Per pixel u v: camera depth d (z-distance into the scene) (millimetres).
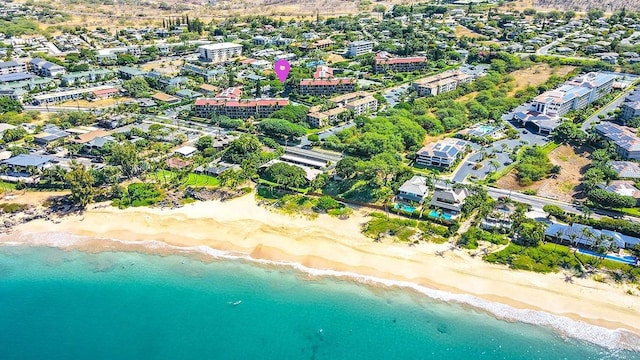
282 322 142250
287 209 195500
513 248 164000
